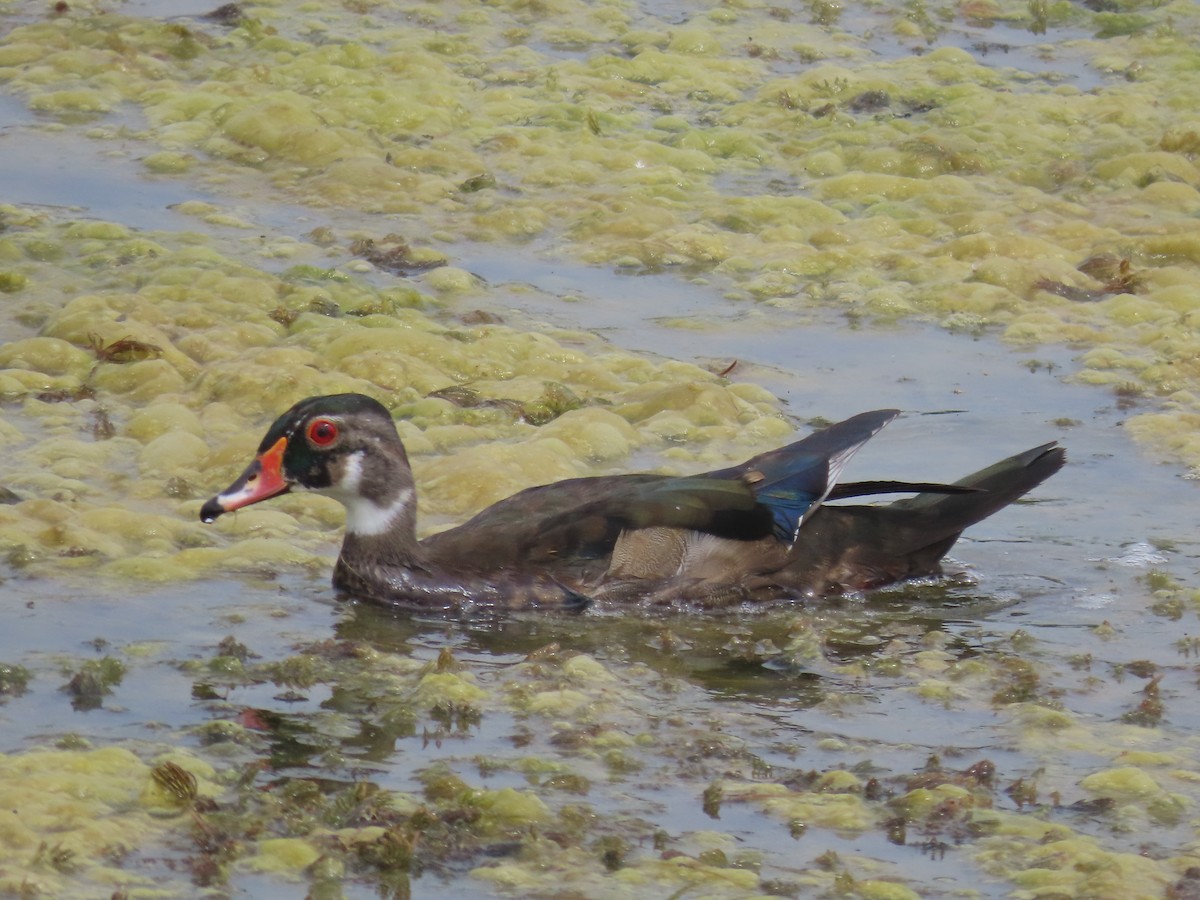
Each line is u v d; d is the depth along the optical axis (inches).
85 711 376.8
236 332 617.6
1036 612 456.1
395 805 339.9
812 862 327.6
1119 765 366.9
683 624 452.8
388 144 806.5
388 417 459.8
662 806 347.3
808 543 467.8
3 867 308.3
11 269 658.2
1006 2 1054.4
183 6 968.3
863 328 664.4
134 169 771.4
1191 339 646.5
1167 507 518.3
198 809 333.4
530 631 445.1
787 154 829.2
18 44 887.1
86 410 562.3
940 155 810.8
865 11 1033.5
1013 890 318.7
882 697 404.2
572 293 686.5
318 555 482.3
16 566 451.5
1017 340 655.1
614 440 555.2
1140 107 880.9
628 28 984.3
